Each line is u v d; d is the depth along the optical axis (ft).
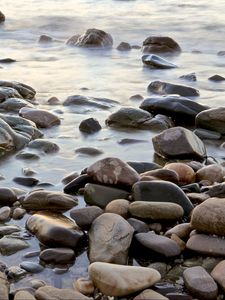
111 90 25.12
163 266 12.07
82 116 21.66
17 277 11.68
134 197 14.15
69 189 15.21
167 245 12.30
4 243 12.77
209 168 16.06
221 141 19.22
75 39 35.04
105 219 12.84
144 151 18.38
